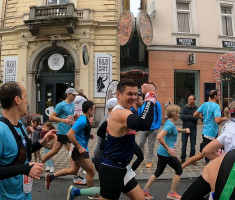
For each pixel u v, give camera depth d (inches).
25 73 592.1
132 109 187.0
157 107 241.6
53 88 606.2
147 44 526.6
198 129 503.2
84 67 566.9
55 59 606.9
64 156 290.5
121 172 97.3
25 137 82.0
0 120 74.8
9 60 608.1
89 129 160.9
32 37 590.9
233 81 598.2
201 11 597.0
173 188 161.3
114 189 96.9
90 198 162.1
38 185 193.0
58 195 172.1
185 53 576.7
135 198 104.9
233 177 51.3
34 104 593.9
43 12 574.2
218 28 598.5
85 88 562.9
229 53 585.0
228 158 54.6
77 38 570.6
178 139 408.2
